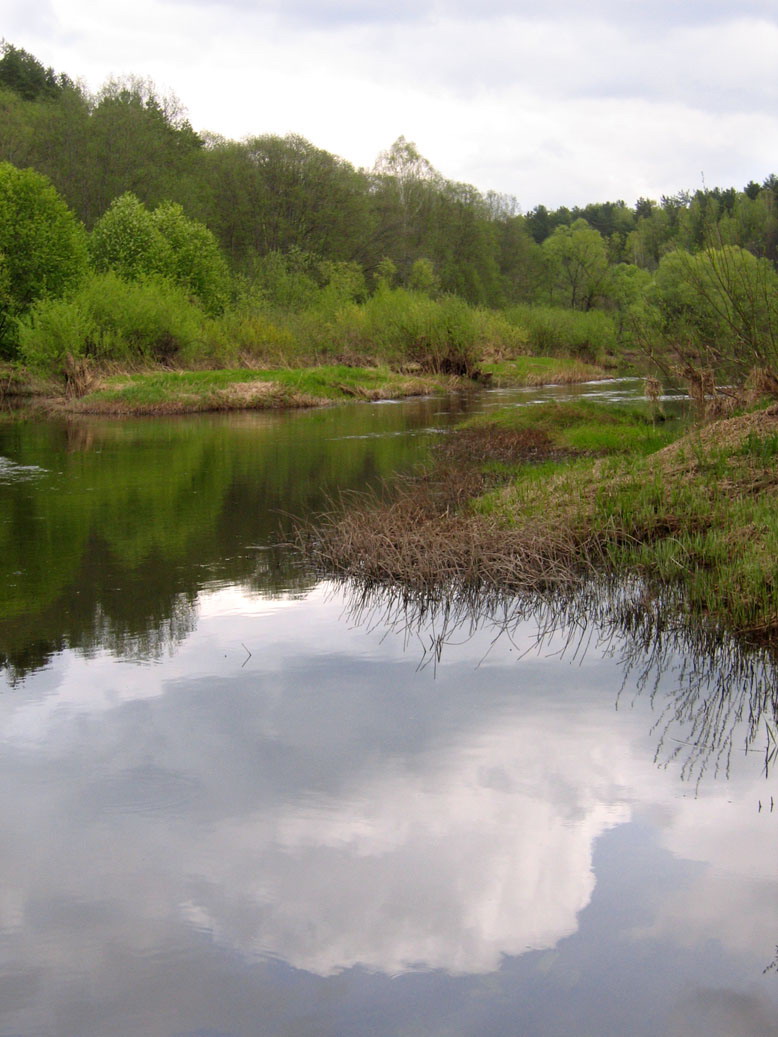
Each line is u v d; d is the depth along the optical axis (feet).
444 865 14.02
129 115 199.72
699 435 40.88
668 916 12.80
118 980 11.76
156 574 30.99
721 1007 11.11
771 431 39.19
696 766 17.10
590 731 18.67
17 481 49.80
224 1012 11.21
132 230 144.87
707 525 32.22
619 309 255.50
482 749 17.84
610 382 134.92
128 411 88.53
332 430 73.41
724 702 20.16
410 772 16.93
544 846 14.51
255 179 222.89
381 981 11.73
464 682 21.48
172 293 122.42
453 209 273.33
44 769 17.25
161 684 21.38
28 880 13.82
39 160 185.68
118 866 14.15
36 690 21.01
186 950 12.34
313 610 27.27
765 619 24.23
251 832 15.03
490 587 29.22
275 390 96.02
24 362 110.93
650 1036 10.68
